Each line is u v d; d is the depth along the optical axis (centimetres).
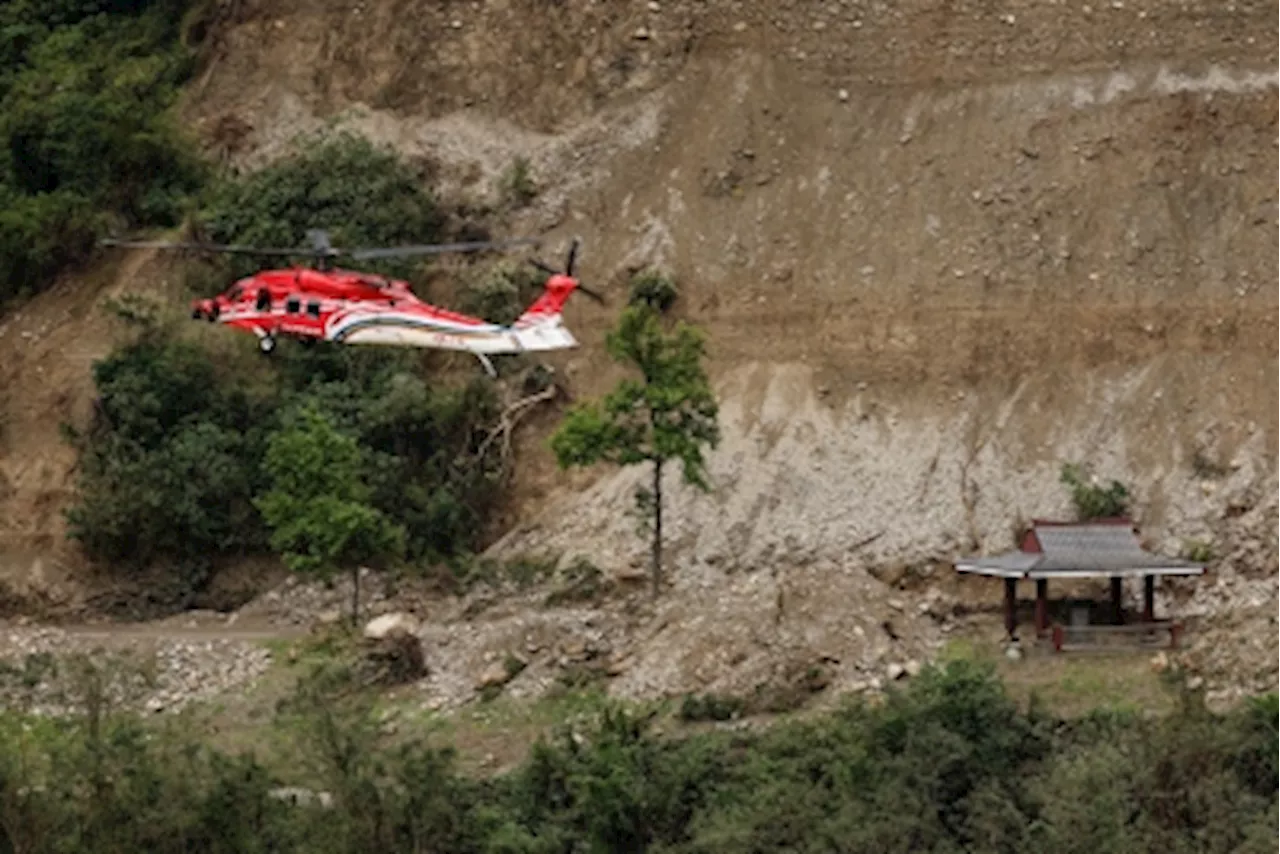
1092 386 14725
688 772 12112
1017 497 14288
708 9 16412
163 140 16725
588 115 16388
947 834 11706
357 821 11756
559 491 15125
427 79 16762
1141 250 15012
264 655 14125
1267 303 14762
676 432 14000
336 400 15438
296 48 17138
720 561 14250
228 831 11775
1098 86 15562
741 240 15600
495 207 16175
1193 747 11725
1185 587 13712
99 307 16162
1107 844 11325
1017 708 12419
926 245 15288
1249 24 15588
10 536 15500
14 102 17438
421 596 14550
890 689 12512
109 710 13238
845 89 15975
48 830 11706
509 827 11850
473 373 15562
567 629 13762
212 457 15338
